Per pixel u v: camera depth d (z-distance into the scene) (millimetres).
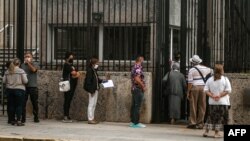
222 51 17234
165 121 17266
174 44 20344
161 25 17281
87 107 17266
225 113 14227
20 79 15891
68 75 16703
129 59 17719
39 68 18172
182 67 17219
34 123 16531
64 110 16891
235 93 16469
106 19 18266
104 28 18234
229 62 17219
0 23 23922
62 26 18391
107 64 18031
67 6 18031
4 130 15117
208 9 17641
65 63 16719
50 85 17547
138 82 15969
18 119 15930
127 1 18078
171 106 16703
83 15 17844
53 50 18531
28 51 18516
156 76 17172
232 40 17234
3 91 18688
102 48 18172
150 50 17609
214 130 14633
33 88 16516
